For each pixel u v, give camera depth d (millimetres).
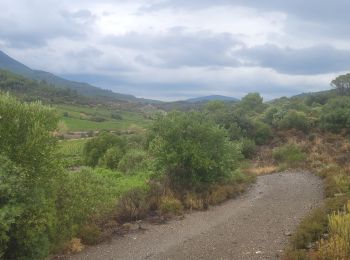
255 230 12406
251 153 41500
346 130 43312
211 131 19438
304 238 10094
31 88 172500
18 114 10047
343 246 8547
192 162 18344
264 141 46031
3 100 10070
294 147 39750
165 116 19891
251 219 14008
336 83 88875
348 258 8188
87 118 125312
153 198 16312
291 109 56469
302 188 20859
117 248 11242
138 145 40406
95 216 13203
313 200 17062
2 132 9547
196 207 16203
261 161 38719
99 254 10750
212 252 10445
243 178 23266
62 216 10883
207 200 17031
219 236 11961
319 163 31516
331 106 52719
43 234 8930
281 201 17266
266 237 11492
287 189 20781
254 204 16875
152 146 19391
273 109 56844
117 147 37344
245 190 20906
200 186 18625
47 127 10320
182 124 19344
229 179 20703
